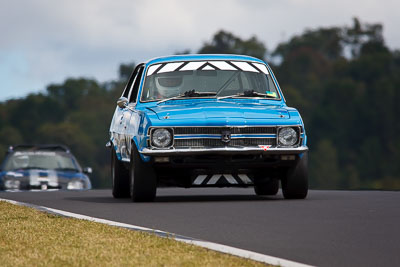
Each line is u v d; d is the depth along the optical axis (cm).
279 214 2925
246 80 3944
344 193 4119
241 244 2216
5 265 1853
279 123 3628
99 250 2039
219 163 3600
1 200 3744
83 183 6769
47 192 4997
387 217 2736
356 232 2375
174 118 3597
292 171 3650
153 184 3653
